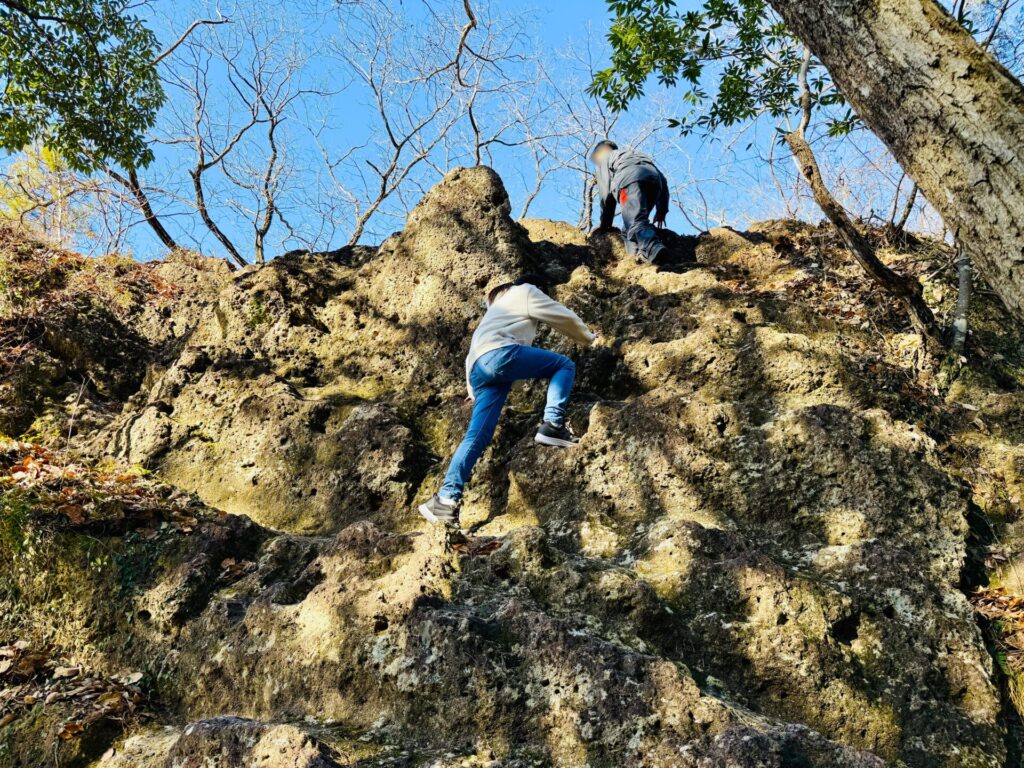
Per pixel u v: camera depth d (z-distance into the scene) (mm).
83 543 4242
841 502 4336
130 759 3279
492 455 5074
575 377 5695
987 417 5285
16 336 6445
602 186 7438
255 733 2955
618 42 7832
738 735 2820
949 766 3232
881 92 2031
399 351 6141
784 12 2283
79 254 7801
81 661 3980
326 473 5211
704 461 4527
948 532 4246
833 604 3645
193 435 5730
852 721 3330
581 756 2988
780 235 7199
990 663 3627
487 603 3607
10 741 3520
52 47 8453
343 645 3445
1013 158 1811
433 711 3195
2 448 4969
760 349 5289
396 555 3910
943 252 6871
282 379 6012
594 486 4680
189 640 3848
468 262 6414
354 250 7602
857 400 4984
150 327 7410
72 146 8500
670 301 6215
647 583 3711
